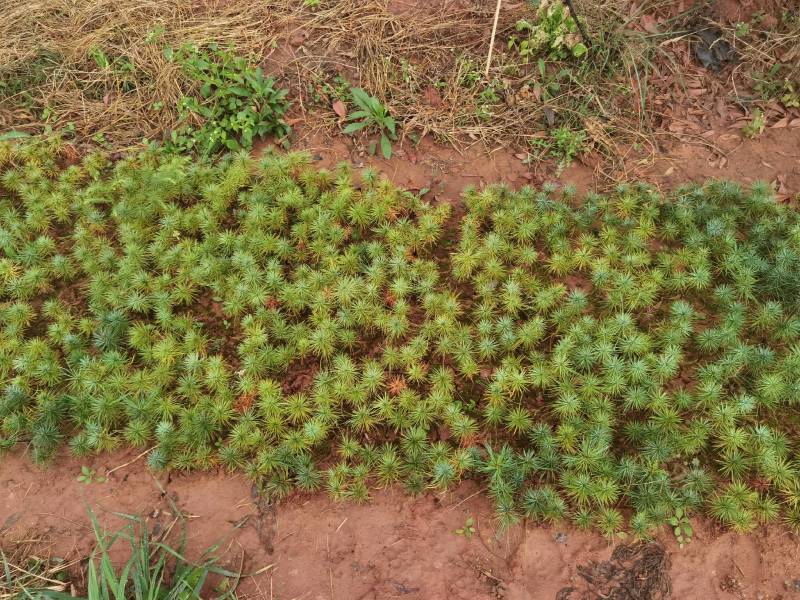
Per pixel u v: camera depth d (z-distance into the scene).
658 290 1.70
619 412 1.51
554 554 1.33
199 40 2.19
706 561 1.32
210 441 1.49
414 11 2.26
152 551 1.35
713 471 1.42
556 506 1.34
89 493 1.45
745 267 1.68
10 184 1.98
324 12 2.25
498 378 1.51
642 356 1.56
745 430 1.46
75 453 1.47
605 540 1.34
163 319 1.64
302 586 1.31
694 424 1.43
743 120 2.10
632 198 1.84
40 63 2.20
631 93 2.11
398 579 1.31
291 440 1.44
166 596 1.22
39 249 1.80
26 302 1.75
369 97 2.07
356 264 1.74
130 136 2.10
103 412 1.49
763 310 1.59
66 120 2.14
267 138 2.10
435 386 1.53
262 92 2.04
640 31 2.20
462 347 1.57
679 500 1.34
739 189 1.85
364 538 1.37
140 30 2.23
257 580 1.32
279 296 1.69
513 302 1.64
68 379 1.59
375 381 1.52
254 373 1.56
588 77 2.12
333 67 2.17
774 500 1.37
